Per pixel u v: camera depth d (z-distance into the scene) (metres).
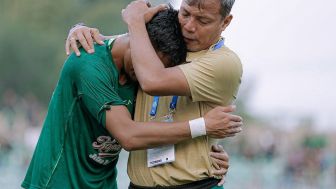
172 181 11.38
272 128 58.38
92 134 11.45
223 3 11.00
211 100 11.26
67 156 11.39
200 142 11.44
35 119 47.00
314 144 46.47
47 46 82.12
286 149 50.34
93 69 11.08
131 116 11.66
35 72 80.50
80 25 11.61
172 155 11.33
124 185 33.19
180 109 11.46
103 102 11.02
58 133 11.35
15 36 80.88
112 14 90.81
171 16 11.22
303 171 45.47
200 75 11.04
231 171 44.31
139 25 11.15
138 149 11.09
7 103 47.53
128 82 11.49
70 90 11.27
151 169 11.48
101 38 11.41
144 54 10.95
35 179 11.38
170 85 10.94
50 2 93.06
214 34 11.19
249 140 51.19
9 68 79.94
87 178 11.60
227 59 11.16
